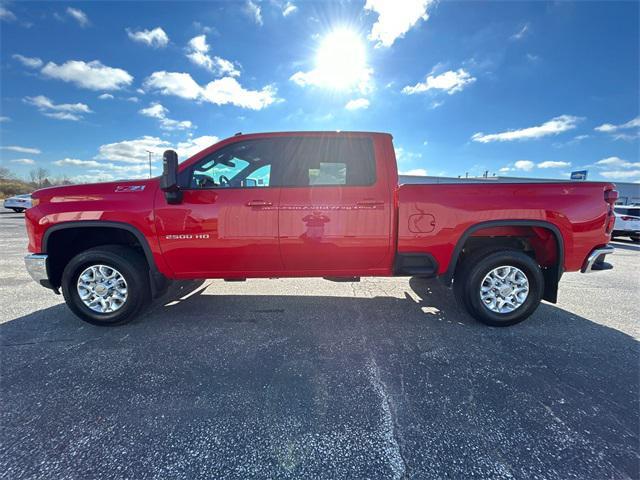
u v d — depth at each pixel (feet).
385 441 5.74
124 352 8.87
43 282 10.22
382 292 14.47
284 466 5.23
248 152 10.53
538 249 10.99
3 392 7.09
